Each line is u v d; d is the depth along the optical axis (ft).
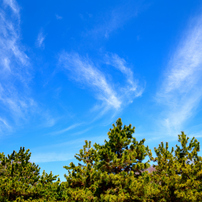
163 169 44.04
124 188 35.81
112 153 42.45
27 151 60.08
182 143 46.03
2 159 55.47
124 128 49.96
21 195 41.42
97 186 39.24
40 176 51.08
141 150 44.73
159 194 34.99
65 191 42.11
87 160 51.96
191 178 33.78
